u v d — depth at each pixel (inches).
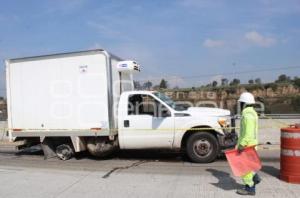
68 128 482.9
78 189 321.7
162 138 459.8
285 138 327.6
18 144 567.5
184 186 321.4
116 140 480.4
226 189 307.7
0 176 386.0
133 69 492.4
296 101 1192.8
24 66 501.4
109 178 362.6
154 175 371.9
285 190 299.1
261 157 471.5
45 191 318.3
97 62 469.1
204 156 442.6
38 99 496.4
